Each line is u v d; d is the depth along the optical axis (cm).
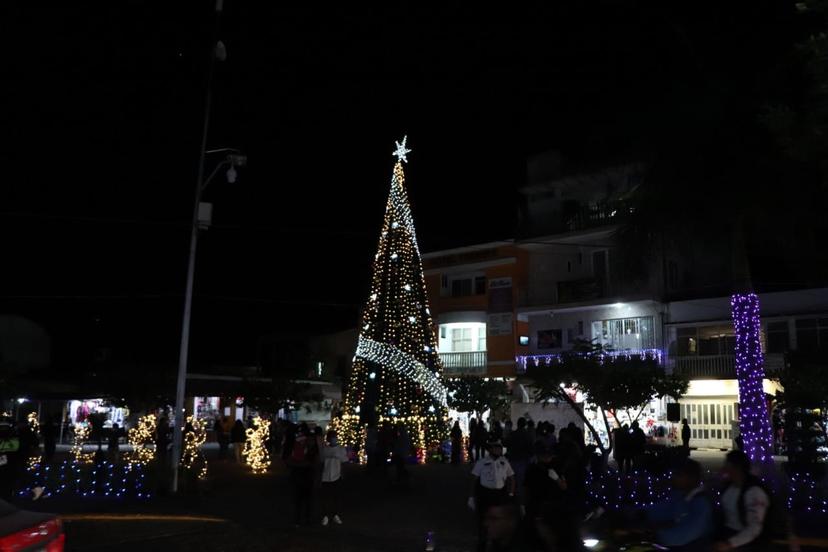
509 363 3919
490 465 1044
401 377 2995
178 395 1891
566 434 1088
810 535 1096
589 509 1010
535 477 812
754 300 1755
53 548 594
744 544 603
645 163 1736
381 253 3177
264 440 2742
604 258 3753
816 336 3058
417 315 3088
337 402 4406
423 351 3055
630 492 1508
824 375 1878
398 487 1994
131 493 1809
